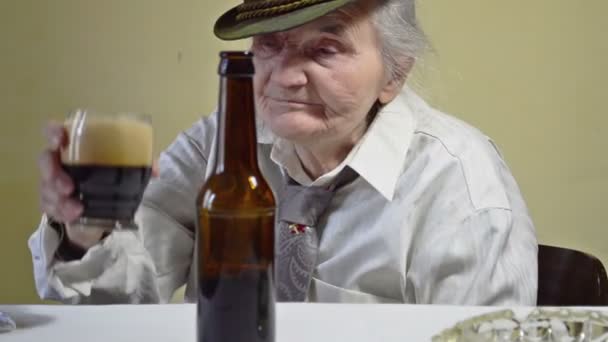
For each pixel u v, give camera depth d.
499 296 1.24
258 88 1.26
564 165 2.21
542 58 2.18
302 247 1.35
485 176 1.34
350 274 1.35
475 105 2.19
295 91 1.23
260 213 0.72
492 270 1.25
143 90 2.20
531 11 2.16
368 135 1.35
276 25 1.20
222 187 0.72
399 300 1.34
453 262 1.27
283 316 0.95
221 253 0.72
